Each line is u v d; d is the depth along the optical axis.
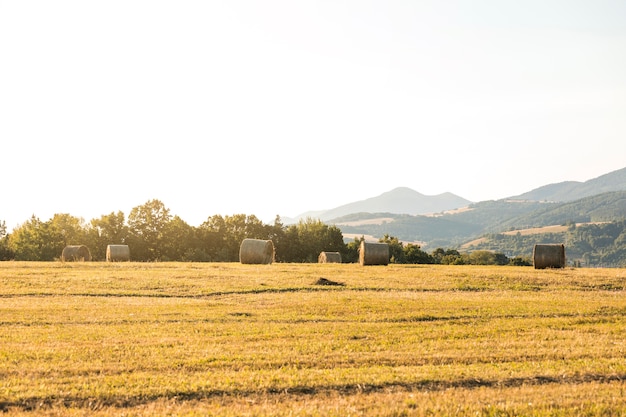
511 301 27.16
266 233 117.25
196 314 22.61
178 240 113.19
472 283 34.34
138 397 12.44
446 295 29.52
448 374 14.19
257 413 11.50
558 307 25.30
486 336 19.20
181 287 31.14
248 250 49.81
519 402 12.42
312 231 118.50
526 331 20.06
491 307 25.08
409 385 13.55
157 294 29.00
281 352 16.27
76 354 15.73
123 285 31.52
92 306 24.48
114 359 15.27
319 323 21.11
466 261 142.62
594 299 28.52
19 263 45.06
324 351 16.50
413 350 16.89
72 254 57.38
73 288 30.41
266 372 14.26
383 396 12.68
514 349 17.12
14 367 14.33
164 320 21.41
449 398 12.56
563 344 17.89
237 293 29.61
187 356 15.71
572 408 12.09
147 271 39.38
